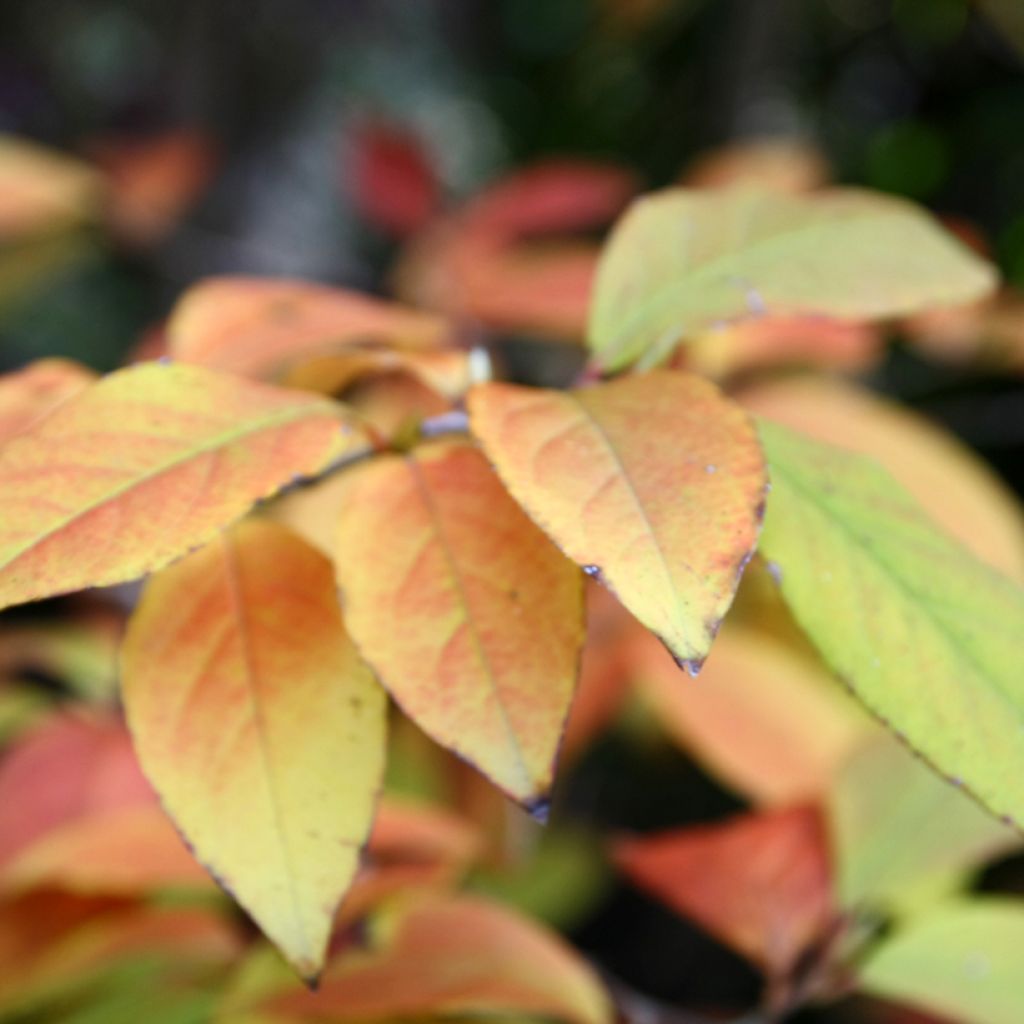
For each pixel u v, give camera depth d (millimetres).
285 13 1123
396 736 542
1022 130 1129
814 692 485
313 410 354
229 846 339
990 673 352
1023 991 403
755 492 327
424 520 351
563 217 762
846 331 595
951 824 422
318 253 1104
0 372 1495
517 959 402
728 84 1047
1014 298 685
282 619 358
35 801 485
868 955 411
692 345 559
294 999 389
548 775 328
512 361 952
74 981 431
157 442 341
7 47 1648
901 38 1215
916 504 374
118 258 1084
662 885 422
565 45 1664
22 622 880
